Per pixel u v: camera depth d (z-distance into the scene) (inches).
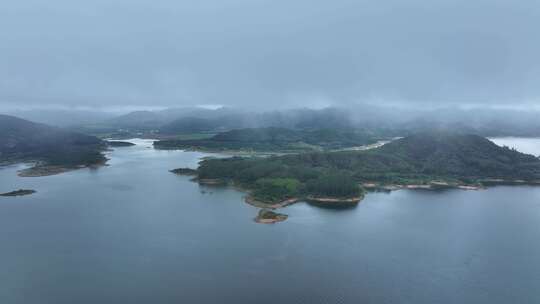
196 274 5068.9
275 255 5674.2
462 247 6131.9
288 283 4847.4
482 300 4530.0
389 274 5128.0
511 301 4515.3
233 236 6456.7
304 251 5841.5
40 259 5546.3
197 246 6008.9
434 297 4576.8
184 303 4404.5
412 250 5954.7
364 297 4554.6
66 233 6619.1
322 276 5044.3
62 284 4832.7
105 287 4744.1
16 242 6215.6
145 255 5664.4
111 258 5565.9
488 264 5497.1
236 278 4965.6
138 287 4746.6
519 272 5251.0
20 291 4670.3
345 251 5861.2
